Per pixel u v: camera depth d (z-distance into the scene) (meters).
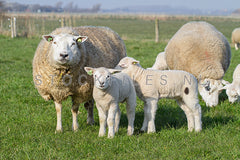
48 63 5.32
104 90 4.91
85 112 7.14
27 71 11.98
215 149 4.72
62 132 5.59
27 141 5.07
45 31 22.31
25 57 15.45
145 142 5.03
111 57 6.55
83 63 5.50
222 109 7.05
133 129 5.54
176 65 7.91
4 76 10.83
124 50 7.41
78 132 5.59
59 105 5.73
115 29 37.50
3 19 27.70
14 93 8.59
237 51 18.16
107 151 4.69
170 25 45.03
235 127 5.82
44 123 6.18
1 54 16.16
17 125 6.00
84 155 4.60
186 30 8.16
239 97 7.50
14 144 5.02
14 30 23.75
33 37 23.67
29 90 8.95
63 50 4.94
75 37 5.24
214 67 7.29
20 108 7.34
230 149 4.71
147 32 33.22
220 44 7.60
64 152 4.64
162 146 4.84
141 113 6.97
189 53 7.53
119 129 5.84
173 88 5.51
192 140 5.09
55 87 5.43
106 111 5.28
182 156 4.48
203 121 6.26
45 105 7.66
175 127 6.04
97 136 5.34
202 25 8.16
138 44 20.66
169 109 7.16
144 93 5.54
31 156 4.51
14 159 4.46
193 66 7.45
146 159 4.40
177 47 7.82
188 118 5.79
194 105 5.59
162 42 21.88
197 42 7.54
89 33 6.36
